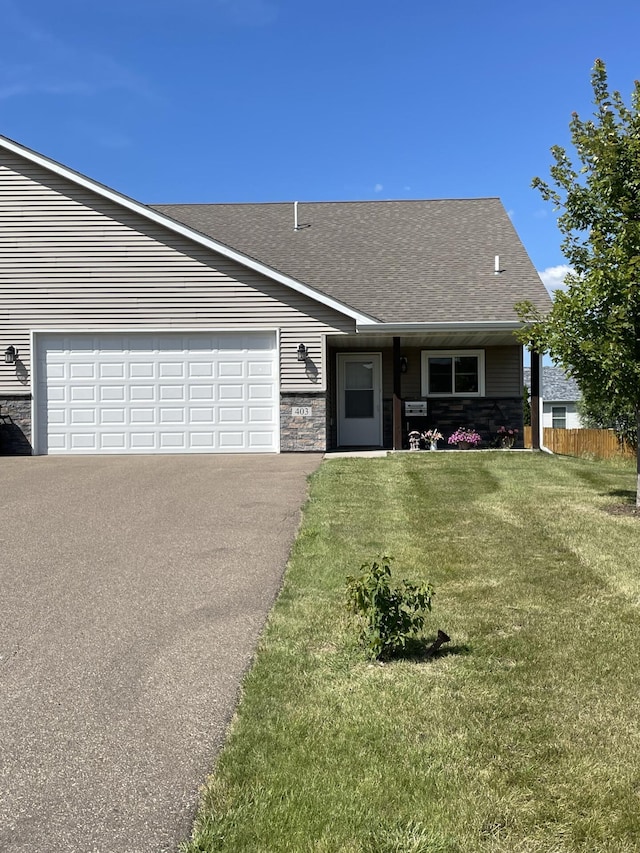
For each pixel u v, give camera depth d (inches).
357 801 107.0
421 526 291.6
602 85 333.1
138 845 99.8
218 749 124.4
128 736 129.0
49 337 554.9
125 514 316.2
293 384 554.9
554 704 138.1
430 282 597.3
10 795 111.3
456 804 106.3
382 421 637.9
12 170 548.1
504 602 199.0
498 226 700.0
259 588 215.5
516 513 317.7
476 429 633.6
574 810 105.2
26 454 553.3
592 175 332.2
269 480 406.9
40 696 144.7
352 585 166.1
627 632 176.4
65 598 205.6
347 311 541.3
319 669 156.4
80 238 550.3
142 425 558.3
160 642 173.5
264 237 689.0
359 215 738.8
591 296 314.0
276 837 99.6
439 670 154.6
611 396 330.6
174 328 552.7
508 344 625.3
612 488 384.2
